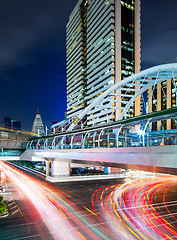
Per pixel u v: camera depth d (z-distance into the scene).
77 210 34.44
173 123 113.19
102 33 129.88
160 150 24.72
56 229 26.44
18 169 96.75
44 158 66.94
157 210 34.09
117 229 26.09
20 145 86.56
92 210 34.41
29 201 40.34
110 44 121.06
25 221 29.42
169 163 23.55
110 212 33.22
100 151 36.50
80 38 159.62
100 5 133.25
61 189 52.00
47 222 28.98
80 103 156.00
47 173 71.06
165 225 27.31
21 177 72.38
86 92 152.62
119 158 31.84
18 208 35.75
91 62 142.75
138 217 30.69
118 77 117.62
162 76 73.50
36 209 35.12
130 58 123.69
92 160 38.72
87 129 45.25
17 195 45.41
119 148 31.77
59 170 66.81
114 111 117.38
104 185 57.53
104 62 126.69
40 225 27.84
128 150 30.06
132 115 121.56
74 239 23.34
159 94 126.06
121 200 40.81
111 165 36.78
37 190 50.81
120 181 64.56
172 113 28.22
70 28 182.12
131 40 125.44
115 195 45.19
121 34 121.50
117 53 119.31
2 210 32.22
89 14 148.62
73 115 167.62
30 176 75.12
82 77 156.25
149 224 27.73
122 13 123.06
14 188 53.06
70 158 47.12
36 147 80.44
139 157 28.06
